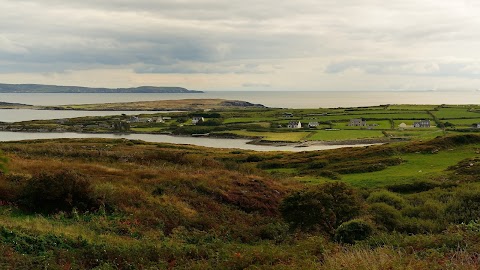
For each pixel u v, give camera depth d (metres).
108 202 23.78
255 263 12.12
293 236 22.30
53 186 22.31
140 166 40.12
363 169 53.12
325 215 23.97
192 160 47.62
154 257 14.65
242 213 28.31
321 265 10.83
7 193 22.69
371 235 19.33
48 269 12.38
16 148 47.50
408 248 13.20
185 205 27.03
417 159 56.66
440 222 25.06
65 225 19.11
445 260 10.14
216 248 16.41
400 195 35.19
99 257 14.09
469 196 28.14
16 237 14.54
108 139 103.88
